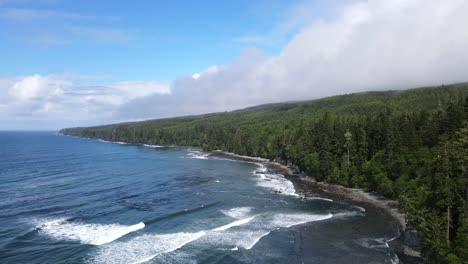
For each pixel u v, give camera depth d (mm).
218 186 86250
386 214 61312
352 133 95625
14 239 46656
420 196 55656
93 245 45562
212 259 42656
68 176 99000
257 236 50500
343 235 51156
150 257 42375
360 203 69000
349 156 90812
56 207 63906
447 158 43406
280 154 136250
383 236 50688
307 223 56562
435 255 39594
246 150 160500
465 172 42531
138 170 111938
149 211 62094
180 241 47906
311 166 95438
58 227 52281
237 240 48844
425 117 85875
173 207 65062
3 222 54281
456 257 36250
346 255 44344
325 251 45531
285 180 95062
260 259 43094
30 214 59031
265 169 117250
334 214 61500
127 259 41688
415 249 45938
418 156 70062
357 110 168125
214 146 183750
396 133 82625
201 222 56344
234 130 187750
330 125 108500
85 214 59500
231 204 67938
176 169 115750
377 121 94750
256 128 177125
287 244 47750
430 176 58500
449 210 41938
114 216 58719
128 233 50531
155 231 51688
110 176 99688
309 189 82250
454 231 41562
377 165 79062
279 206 66688
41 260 40812
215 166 124750
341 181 85125
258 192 79188
